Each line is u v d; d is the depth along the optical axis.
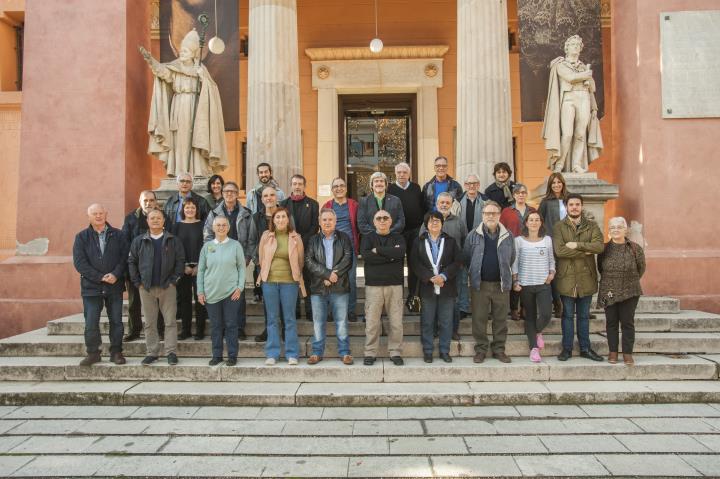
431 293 5.94
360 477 3.79
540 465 3.93
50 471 3.95
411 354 6.24
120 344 6.03
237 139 11.81
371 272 5.89
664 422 4.77
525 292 5.97
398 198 6.44
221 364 5.89
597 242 5.88
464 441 4.38
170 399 5.37
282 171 8.09
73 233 8.37
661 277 7.93
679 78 8.16
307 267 5.98
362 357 6.27
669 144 8.12
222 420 4.92
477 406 5.24
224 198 6.54
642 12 8.26
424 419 4.89
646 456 4.07
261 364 5.92
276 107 8.17
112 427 4.79
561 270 5.98
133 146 8.69
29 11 8.62
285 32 8.34
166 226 6.50
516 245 6.05
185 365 5.86
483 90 8.03
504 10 8.27
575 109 8.12
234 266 5.93
